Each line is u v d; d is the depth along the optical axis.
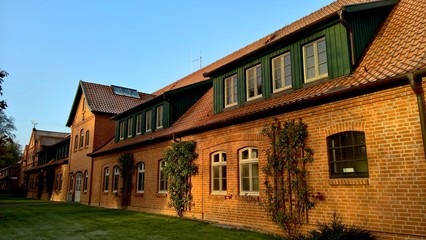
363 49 9.66
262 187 10.67
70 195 29.98
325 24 10.00
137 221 13.52
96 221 13.94
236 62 13.18
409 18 9.48
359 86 8.05
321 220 8.76
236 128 12.09
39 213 18.03
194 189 13.94
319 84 9.91
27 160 61.91
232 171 12.02
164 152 15.91
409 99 7.37
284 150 9.90
